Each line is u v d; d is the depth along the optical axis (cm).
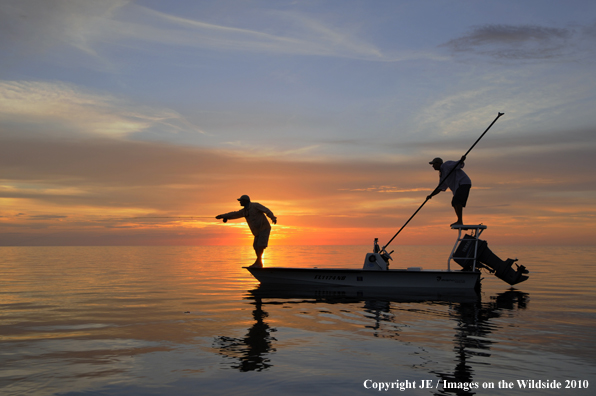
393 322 481
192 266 1794
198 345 373
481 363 318
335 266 1848
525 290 831
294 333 422
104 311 564
